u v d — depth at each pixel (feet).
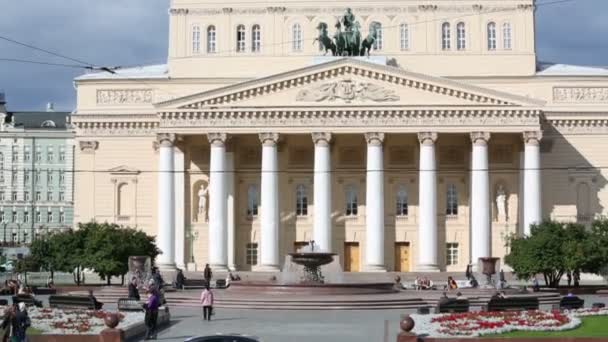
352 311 204.44
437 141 354.13
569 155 360.48
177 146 352.90
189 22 382.22
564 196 359.66
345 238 355.36
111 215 367.25
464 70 374.63
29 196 617.21
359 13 379.55
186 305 221.25
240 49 381.19
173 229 341.00
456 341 139.03
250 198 362.33
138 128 369.50
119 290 244.63
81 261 291.58
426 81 334.85
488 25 376.89
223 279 307.37
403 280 324.19
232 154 351.67
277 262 338.34
